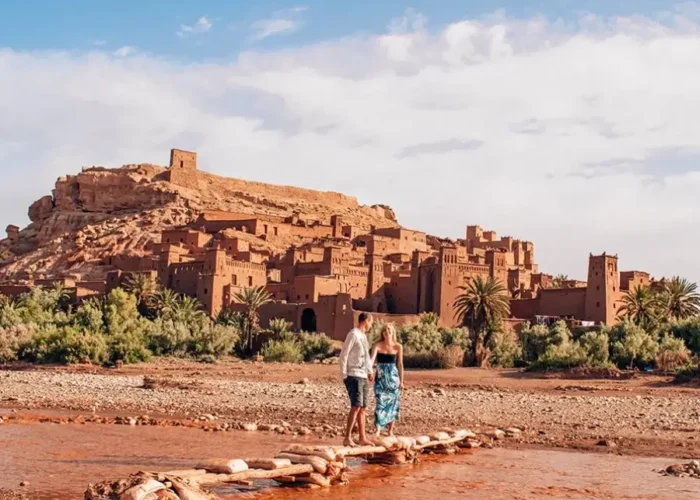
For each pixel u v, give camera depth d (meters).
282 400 36.31
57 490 12.12
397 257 132.62
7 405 32.09
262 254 129.38
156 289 104.94
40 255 153.25
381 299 111.50
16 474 13.66
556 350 66.62
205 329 85.00
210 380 52.84
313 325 97.88
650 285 102.88
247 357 89.12
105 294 110.25
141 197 166.62
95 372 67.94
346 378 15.13
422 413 29.33
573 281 122.38
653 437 22.12
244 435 20.83
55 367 72.75
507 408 32.31
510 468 15.57
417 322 93.81
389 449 15.56
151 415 28.14
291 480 12.91
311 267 113.38
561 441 20.80
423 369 70.88
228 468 12.27
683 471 15.27
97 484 10.87
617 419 27.56
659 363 61.91
